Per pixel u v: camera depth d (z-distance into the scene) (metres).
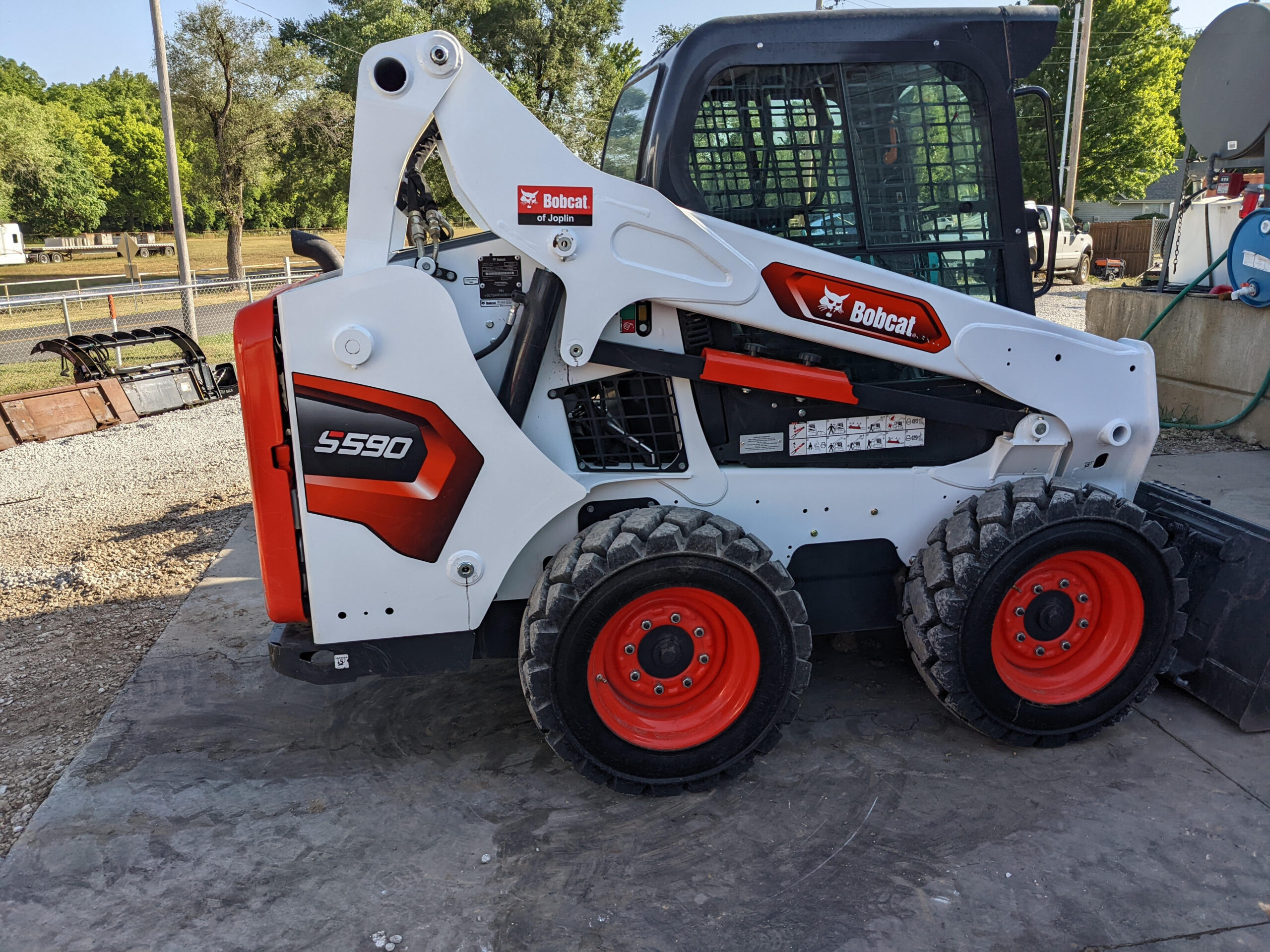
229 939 2.31
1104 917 2.31
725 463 2.98
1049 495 2.92
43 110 50.06
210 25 26.55
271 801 2.90
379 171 2.56
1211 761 2.99
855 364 2.96
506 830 2.73
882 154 2.87
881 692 3.48
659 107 2.74
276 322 2.57
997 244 2.97
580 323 2.67
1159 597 3.00
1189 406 7.29
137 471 7.41
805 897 2.42
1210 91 7.06
